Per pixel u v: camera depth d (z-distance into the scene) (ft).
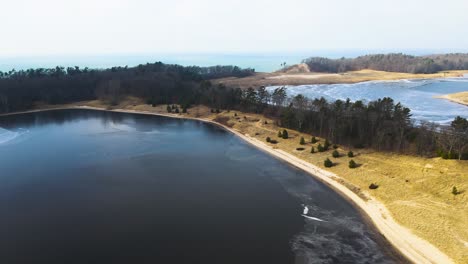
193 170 254.88
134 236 161.27
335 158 262.67
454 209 170.71
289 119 357.00
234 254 147.43
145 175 242.99
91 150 304.30
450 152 224.12
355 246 154.51
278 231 167.32
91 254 146.20
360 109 310.86
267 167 263.49
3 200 199.31
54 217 179.11
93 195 207.41
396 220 170.50
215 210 189.47
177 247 152.15
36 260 141.69
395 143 263.70
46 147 313.73
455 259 137.39
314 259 144.97
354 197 203.92
